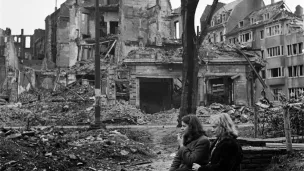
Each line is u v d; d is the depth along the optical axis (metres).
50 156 10.90
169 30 70.56
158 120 35.88
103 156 13.86
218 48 45.72
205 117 36.62
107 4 73.31
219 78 52.34
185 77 23.45
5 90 64.56
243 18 73.25
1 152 9.61
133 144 16.91
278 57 61.78
